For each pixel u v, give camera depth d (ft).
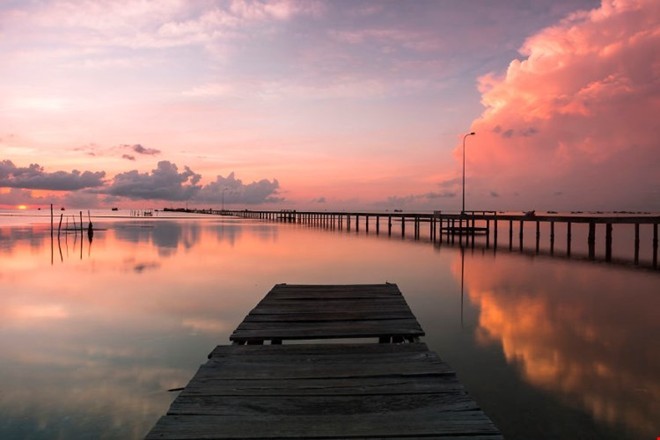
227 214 506.48
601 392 19.77
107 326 31.65
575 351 25.54
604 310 36.22
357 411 11.10
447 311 35.99
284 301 25.00
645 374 21.89
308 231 166.40
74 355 25.53
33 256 77.25
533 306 37.88
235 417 10.73
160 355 25.58
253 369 13.98
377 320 20.89
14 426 17.20
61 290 45.44
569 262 70.90
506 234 168.55
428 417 10.78
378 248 94.94
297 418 10.71
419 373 13.58
